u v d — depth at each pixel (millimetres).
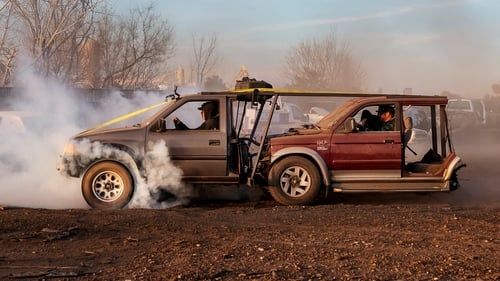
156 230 6629
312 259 5438
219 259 5410
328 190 8883
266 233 6512
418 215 7539
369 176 8906
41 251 5727
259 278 4883
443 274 5047
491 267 5242
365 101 9055
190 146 8750
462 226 6859
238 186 10031
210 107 8969
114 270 5117
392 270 5133
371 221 7148
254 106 9852
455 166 8938
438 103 9164
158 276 4910
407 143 9438
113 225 6828
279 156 8844
